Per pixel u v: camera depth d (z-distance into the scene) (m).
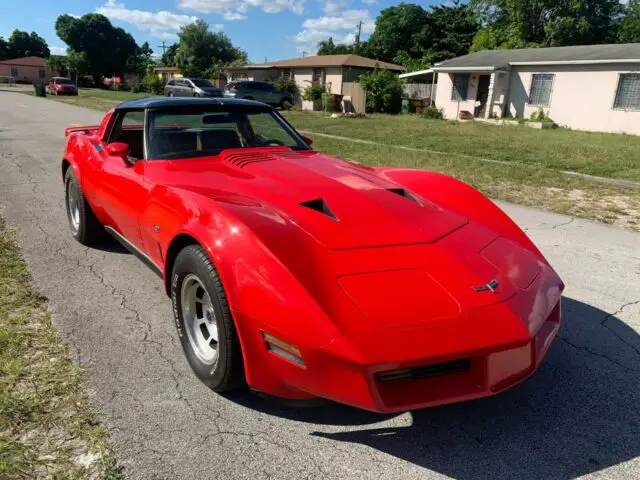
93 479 2.05
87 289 3.86
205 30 73.00
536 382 2.86
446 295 2.30
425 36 51.91
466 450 2.31
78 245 4.84
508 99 25.14
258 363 2.28
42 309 3.49
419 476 2.15
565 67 22.77
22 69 90.06
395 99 29.69
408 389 2.17
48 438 2.27
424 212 3.02
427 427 2.47
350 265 2.36
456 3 50.88
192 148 3.73
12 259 4.36
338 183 3.14
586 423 2.52
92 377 2.74
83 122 17.20
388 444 2.34
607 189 8.38
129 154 4.15
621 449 2.33
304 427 2.44
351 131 17.81
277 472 2.14
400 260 2.46
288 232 2.45
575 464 2.23
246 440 2.33
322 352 2.05
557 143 15.62
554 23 38.75
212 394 2.65
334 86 38.94
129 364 2.89
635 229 5.97
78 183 4.60
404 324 2.12
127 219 3.69
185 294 2.73
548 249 5.11
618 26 39.53
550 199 7.53
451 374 2.24
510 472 2.18
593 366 3.02
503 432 2.44
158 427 2.38
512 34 42.59
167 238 2.97
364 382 2.03
